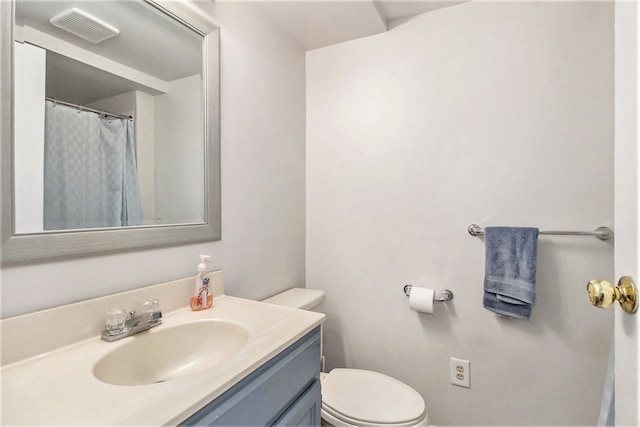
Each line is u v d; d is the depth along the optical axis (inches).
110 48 34.7
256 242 56.3
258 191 56.7
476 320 57.9
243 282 53.2
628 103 19.9
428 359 61.7
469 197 58.0
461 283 58.9
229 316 38.4
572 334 51.9
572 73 51.1
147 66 38.3
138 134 37.4
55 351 28.7
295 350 33.9
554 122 52.2
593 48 49.9
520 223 54.5
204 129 45.4
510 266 52.4
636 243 18.9
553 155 52.4
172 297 39.6
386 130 64.6
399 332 64.1
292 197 67.4
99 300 32.2
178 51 41.8
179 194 42.1
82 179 32.1
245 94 53.4
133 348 31.7
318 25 62.1
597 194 50.0
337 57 69.2
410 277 63.0
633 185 19.3
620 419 20.8
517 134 54.5
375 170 65.7
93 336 31.5
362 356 67.6
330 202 70.3
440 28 59.7
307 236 72.8
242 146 52.8
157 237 38.4
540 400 53.9
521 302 51.2
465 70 57.9
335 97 69.6
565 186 51.8
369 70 66.1
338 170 69.4
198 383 23.9
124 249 35.1
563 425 52.6
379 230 65.6
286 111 64.9
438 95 60.1
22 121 27.7
